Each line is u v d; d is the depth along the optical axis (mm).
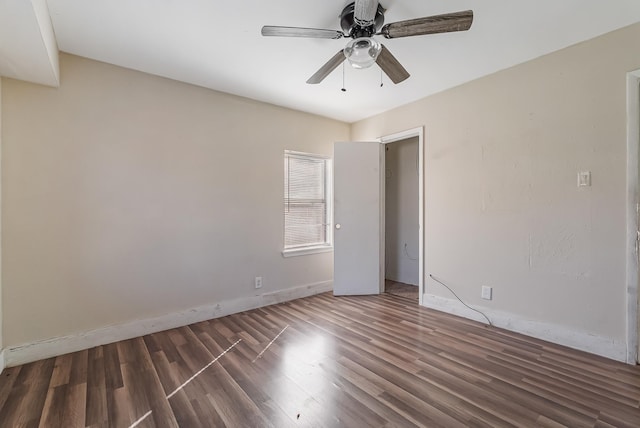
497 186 2857
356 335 2695
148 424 1586
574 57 2387
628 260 2160
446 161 3270
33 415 1656
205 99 3135
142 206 2756
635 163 2129
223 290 3262
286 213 3906
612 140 2223
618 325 2207
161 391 1870
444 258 3301
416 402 1743
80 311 2465
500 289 2850
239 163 3385
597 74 2281
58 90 2377
